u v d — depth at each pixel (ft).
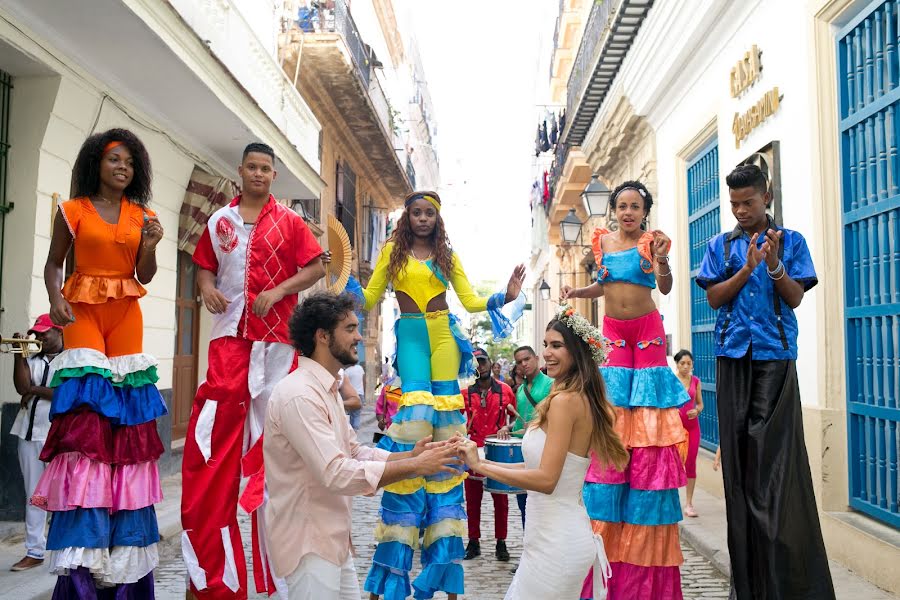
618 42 38.93
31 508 18.44
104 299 13.01
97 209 13.25
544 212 93.40
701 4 27.91
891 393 17.76
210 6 29.27
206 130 33.65
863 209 18.84
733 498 13.10
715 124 30.01
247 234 14.28
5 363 22.52
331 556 10.07
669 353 35.81
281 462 10.16
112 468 12.85
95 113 26.48
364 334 89.61
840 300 19.86
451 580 14.62
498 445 18.92
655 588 13.92
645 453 13.99
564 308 12.16
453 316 15.65
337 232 16.40
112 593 13.26
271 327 14.20
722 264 13.85
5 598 15.84
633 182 15.35
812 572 12.42
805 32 21.18
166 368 33.22
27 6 21.52
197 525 13.48
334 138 67.36
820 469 19.84
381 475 9.70
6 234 23.35
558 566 11.23
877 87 18.39
